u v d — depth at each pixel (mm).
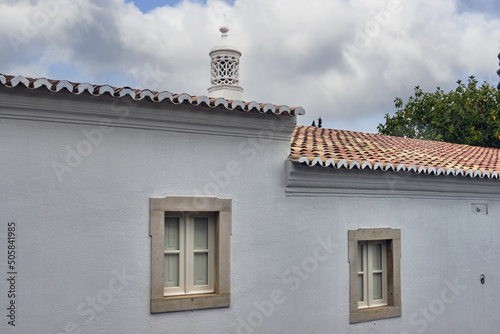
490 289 8109
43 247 4930
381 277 7219
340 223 6699
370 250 7094
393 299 7082
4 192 4797
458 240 7793
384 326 6984
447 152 9312
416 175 7031
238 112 5766
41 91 4773
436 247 7559
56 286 4969
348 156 6664
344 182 6633
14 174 4840
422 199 7465
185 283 5777
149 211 5449
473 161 8422
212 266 5941
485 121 17531
